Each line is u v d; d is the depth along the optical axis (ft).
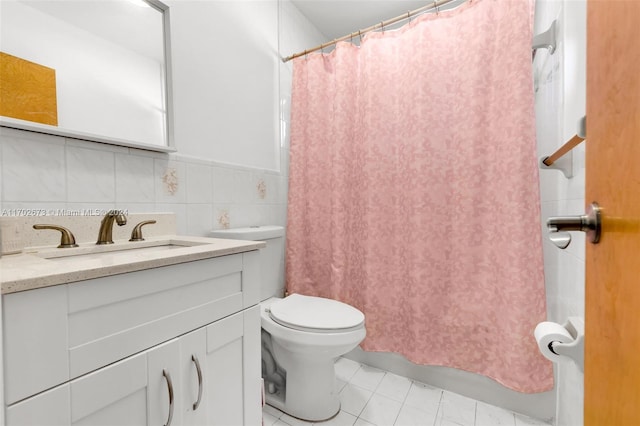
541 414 4.12
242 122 5.02
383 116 5.08
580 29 2.68
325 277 5.68
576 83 2.81
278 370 4.71
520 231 3.92
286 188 6.07
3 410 1.47
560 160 3.04
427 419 4.15
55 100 2.83
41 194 2.80
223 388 2.72
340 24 6.86
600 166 1.16
